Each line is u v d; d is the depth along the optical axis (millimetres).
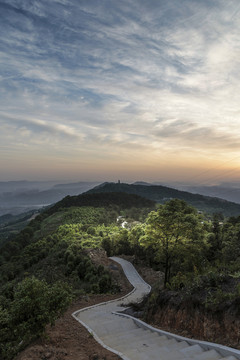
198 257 21344
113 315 14102
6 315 10727
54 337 9016
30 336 8586
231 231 25812
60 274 33000
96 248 44406
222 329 7398
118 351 7289
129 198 138625
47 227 92500
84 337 9195
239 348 6328
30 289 9266
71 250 41031
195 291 9758
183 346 7582
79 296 21891
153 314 11281
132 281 31000
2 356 8484
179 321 9359
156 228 21922
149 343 8078
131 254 48625
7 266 54594
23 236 83875
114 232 62938
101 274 31625
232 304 7664
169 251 21875
